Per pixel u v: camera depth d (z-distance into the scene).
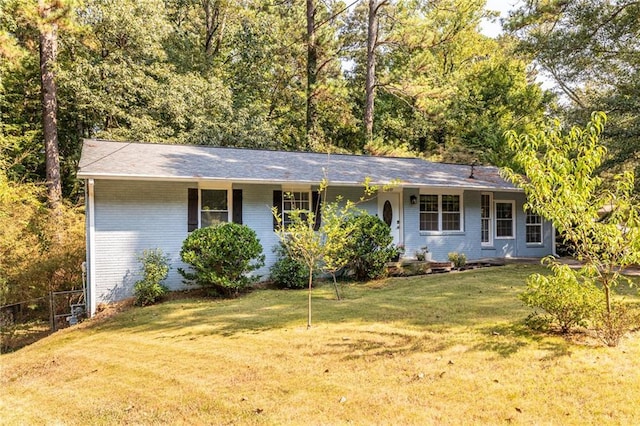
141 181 10.59
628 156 12.72
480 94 25.41
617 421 3.72
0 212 11.58
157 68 19.03
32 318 11.56
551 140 5.66
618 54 14.11
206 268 9.95
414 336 6.12
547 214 5.57
